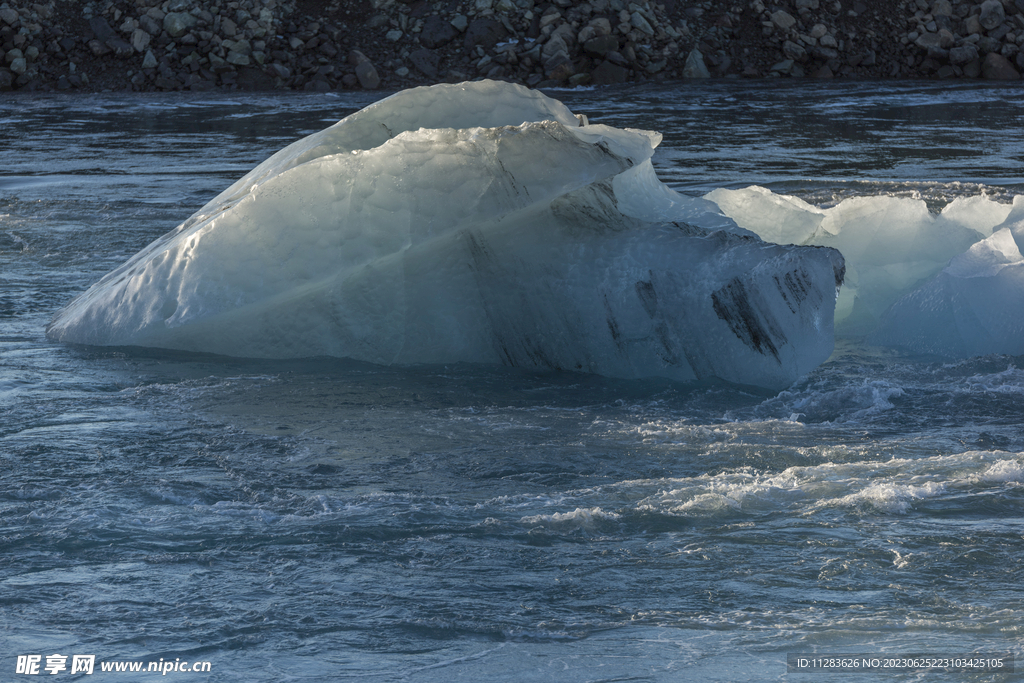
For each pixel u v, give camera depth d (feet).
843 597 32.73
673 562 35.55
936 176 156.25
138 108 299.99
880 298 74.13
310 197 65.21
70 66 362.74
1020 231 71.67
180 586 33.68
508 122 75.51
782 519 39.40
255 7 377.91
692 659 28.78
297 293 66.49
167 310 68.39
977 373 62.80
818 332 63.36
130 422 53.36
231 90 357.61
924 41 393.29
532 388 62.34
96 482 43.91
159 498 42.04
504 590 33.45
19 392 58.95
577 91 337.93
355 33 377.09
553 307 67.10
